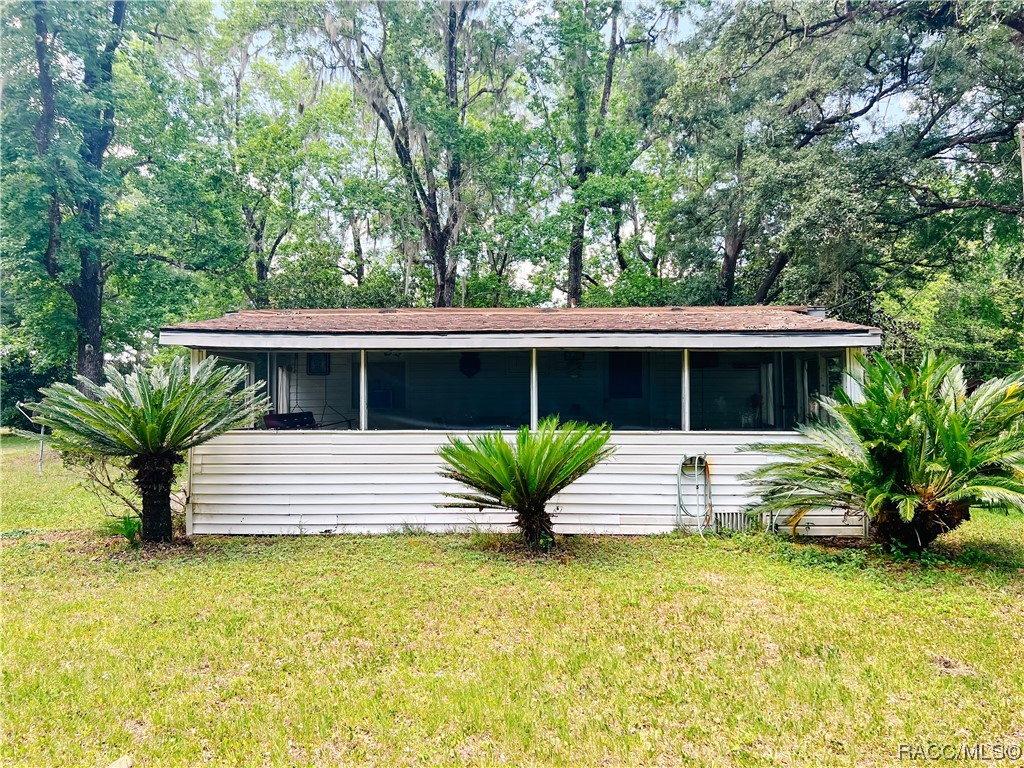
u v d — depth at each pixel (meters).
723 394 9.39
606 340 6.90
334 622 4.37
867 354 8.08
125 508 8.62
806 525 7.07
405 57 17.48
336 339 6.95
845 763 2.68
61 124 15.41
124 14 17.23
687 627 4.25
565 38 18.44
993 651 3.79
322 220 19.14
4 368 20.95
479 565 5.84
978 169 14.17
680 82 14.92
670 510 7.14
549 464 5.99
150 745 2.87
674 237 18.75
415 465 7.24
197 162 17.89
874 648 3.86
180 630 4.23
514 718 3.04
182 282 17.89
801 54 14.55
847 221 12.16
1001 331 16.23
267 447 7.23
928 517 5.75
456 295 20.81
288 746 2.86
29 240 15.30
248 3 17.67
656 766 2.68
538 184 19.59
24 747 2.87
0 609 4.66
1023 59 11.72
